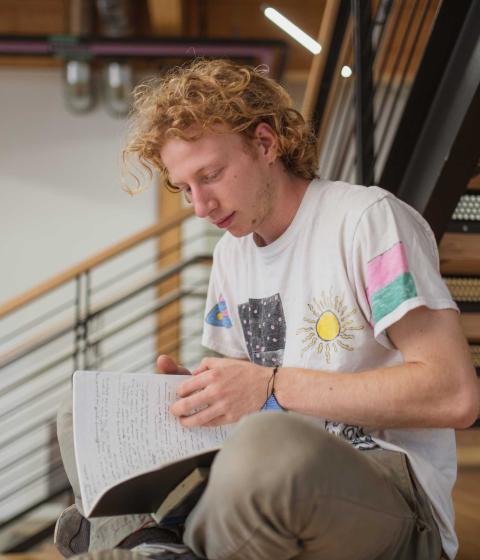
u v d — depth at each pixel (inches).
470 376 46.7
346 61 107.0
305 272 54.0
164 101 52.6
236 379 49.6
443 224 89.7
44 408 212.2
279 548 40.9
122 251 157.4
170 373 55.4
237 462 39.3
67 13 222.5
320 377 48.8
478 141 83.1
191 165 52.0
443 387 46.2
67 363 214.2
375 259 50.1
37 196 223.5
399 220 51.0
